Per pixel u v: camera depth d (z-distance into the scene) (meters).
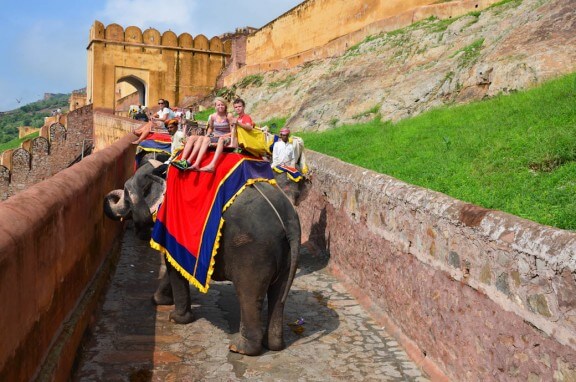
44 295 3.87
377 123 14.92
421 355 5.25
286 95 25.38
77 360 4.82
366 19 26.08
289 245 5.35
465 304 4.51
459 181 7.25
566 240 3.45
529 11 13.98
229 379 4.86
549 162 6.74
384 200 6.30
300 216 10.35
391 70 18.19
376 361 5.29
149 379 4.77
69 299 4.83
